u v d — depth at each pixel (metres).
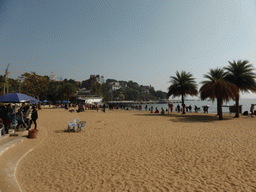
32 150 7.93
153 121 19.41
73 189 4.42
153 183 4.74
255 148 8.05
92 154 7.40
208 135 11.19
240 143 9.01
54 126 15.27
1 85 53.88
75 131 12.84
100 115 28.03
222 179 4.95
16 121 11.88
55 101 79.44
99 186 4.59
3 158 6.59
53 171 5.60
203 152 7.57
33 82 58.16
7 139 9.27
